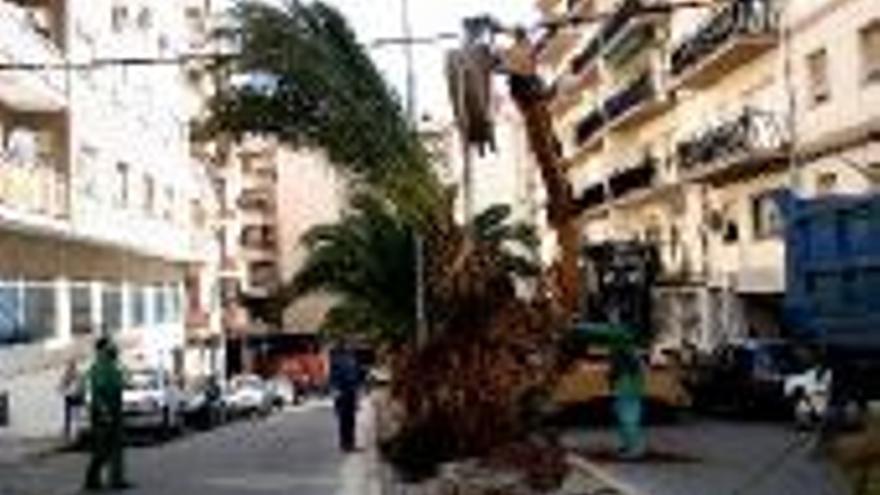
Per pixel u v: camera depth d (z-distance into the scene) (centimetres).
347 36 2183
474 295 2070
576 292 2155
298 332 8831
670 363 3181
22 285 3991
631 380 2202
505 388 2041
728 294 4544
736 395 3192
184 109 6412
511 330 2062
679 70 4850
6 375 3806
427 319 2241
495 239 2602
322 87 2166
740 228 4475
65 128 4309
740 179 4459
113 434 2059
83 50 4506
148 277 5762
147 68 5572
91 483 2058
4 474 2448
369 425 3878
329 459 2547
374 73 2203
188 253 6350
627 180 5853
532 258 2930
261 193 10325
